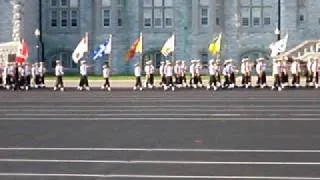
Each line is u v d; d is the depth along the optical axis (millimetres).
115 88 80812
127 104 53938
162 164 24938
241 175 22531
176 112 46375
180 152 27875
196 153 27578
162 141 31281
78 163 25266
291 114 44281
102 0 124688
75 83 90875
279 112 45750
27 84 83125
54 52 125812
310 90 75500
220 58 115625
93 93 71188
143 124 38875
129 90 77312
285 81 81438
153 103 54938
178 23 123875
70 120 41469
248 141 31078
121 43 124812
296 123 38875
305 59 98938
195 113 45562
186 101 57219
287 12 121312
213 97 63000
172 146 29656
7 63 89312
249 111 46750
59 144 30438
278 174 22641
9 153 27797
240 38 123875
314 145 29547
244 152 27703
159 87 82750
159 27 124812
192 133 34312
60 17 126000
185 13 123750
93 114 45219
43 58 121562
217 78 81688
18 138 32594
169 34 124562
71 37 125562
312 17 121562
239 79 98750
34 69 84188
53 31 125750
